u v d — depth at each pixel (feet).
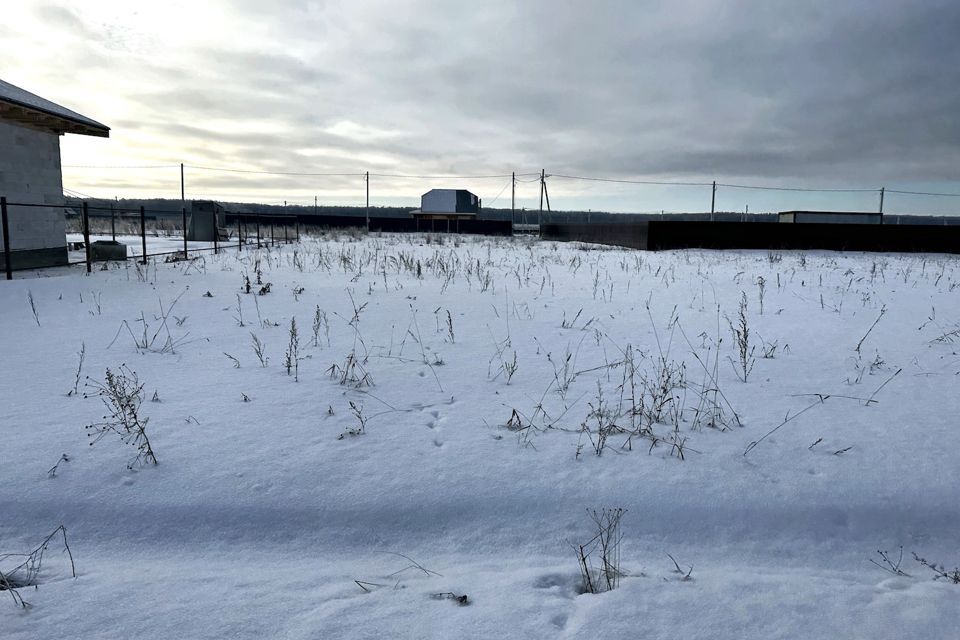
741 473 13.41
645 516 11.87
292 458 13.35
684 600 9.05
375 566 10.26
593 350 23.85
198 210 100.58
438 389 18.48
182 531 11.02
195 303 31.89
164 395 17.20
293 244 93.20
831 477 13.37
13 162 48.49
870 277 51.85
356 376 19.31
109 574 9.61
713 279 48.21
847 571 10.69
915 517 12.23
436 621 8.41
